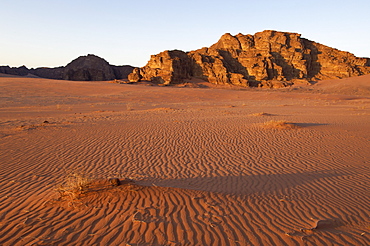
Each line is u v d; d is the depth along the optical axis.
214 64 110.50
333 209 5.54
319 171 8.09
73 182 6.26
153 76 102.31
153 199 5.56
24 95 47.22
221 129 14.62
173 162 8.88
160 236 4.30
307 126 15.34
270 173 7.87
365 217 5.23
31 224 4.64
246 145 11.24
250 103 43.91
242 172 7.95
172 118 20.22
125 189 5.89
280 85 101.31
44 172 7.76
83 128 14.80
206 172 7.91
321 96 59.06
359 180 7.35
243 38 127.94
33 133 13.31
